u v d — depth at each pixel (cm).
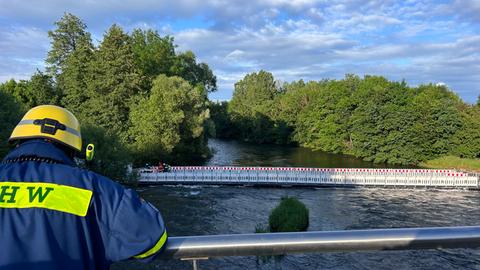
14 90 6481
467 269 2033
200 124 6494
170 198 3941
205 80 9894
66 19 7194
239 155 7694
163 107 5894
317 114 8688
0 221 189
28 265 182
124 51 6162
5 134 2869
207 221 3044
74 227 195
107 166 4000
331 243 238
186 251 233
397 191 4472
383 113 7112
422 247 243
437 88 7888
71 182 206
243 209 3456
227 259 2052
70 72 6372
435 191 4488
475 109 7394
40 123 225
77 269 190
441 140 6912
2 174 203
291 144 9950
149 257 210
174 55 8744
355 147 7744
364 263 2081
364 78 9088
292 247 238
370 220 3106
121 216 203
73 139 233
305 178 4759
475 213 3372
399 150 6938
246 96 13100
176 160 6575
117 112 5956
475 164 6500
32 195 196
